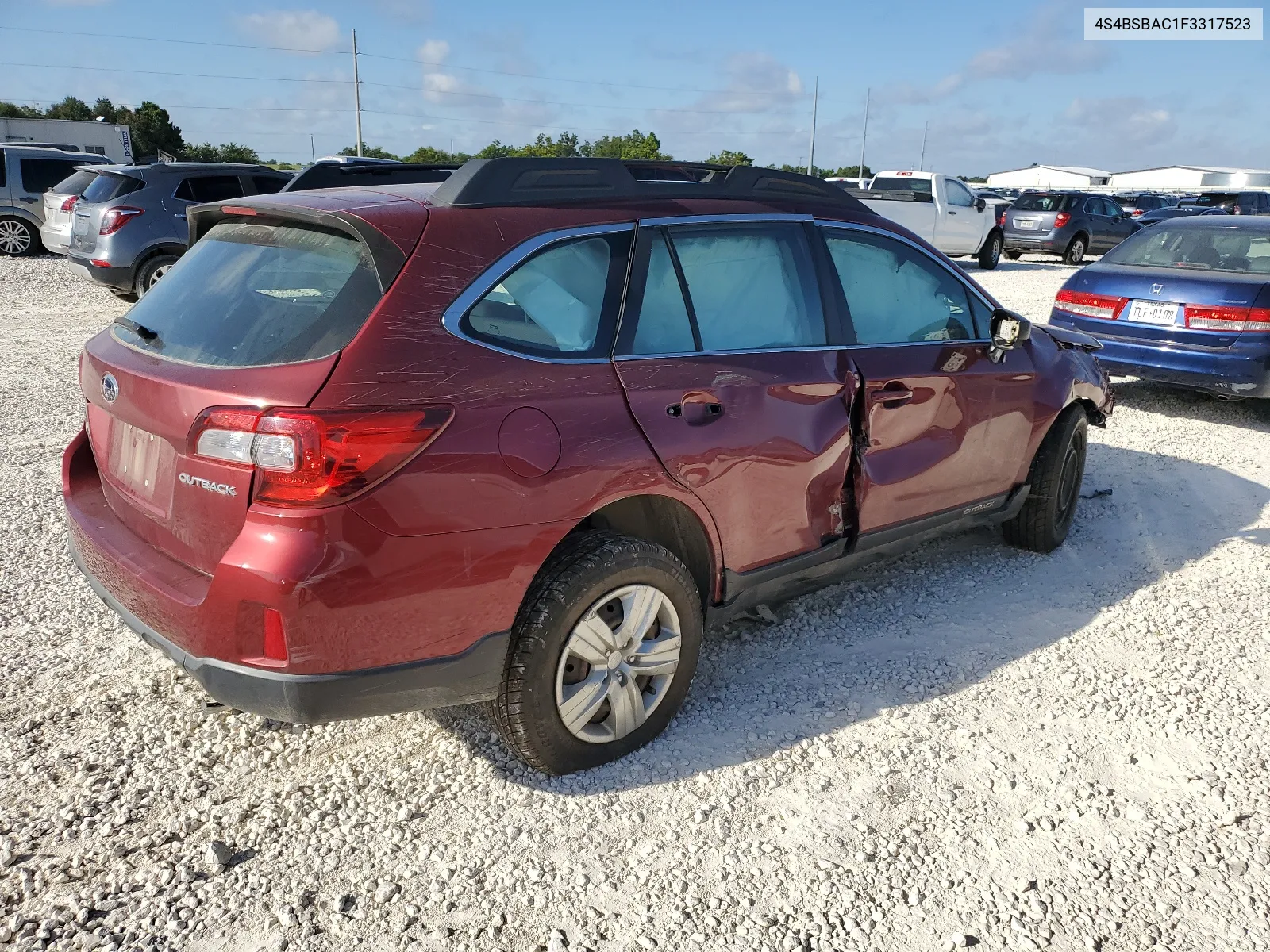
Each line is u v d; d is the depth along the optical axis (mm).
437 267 2605
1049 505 4598
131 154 36594
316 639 2357
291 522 2307
